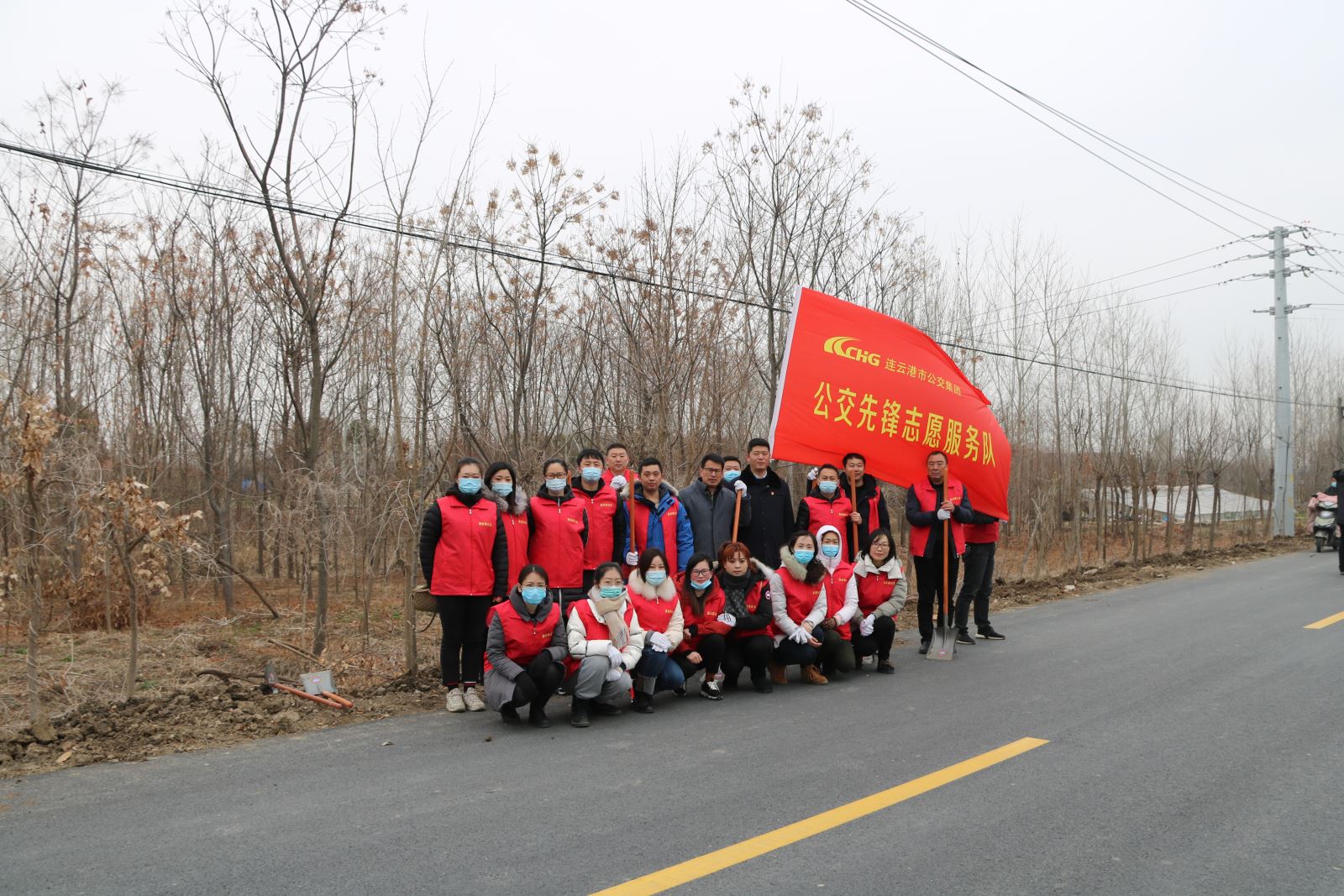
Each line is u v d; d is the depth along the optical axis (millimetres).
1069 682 6871
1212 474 22125
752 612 6695
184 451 12461
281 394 13047
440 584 6180
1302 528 26250
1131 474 18031
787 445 7992
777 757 4996
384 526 9375
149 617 10766
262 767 4844
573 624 5887
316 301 8617
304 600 9773
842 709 6195
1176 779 4574
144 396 11219
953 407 8672
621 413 11305
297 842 3752
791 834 3840
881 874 3447
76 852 3650
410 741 5391
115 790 4438
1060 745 5191
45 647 8992
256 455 13969
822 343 8305
